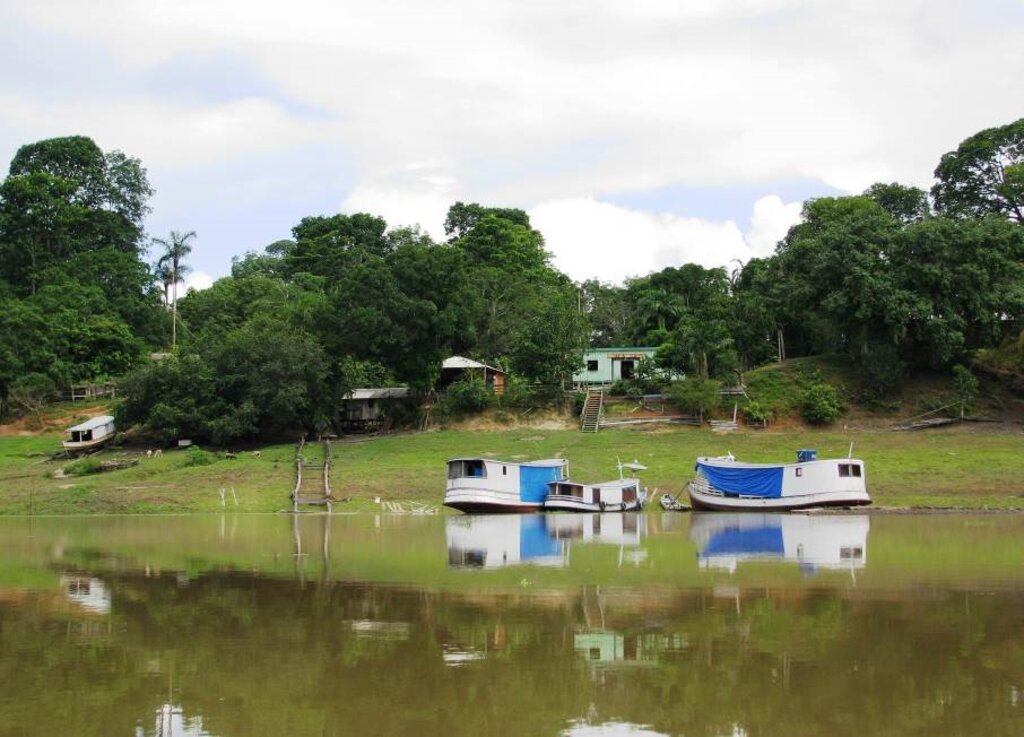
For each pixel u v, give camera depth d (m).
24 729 12.77
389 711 13.30
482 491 47.53
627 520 43.84
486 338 82.25
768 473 47.38
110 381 83.88
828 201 88.44
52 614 20.55
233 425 64.00
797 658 15.92
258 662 16.09
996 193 83.69
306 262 121.94
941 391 69.12
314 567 27.48
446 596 22.12
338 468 57.75
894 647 16.66
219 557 30.16
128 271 98.25
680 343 70.38
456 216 118.19
